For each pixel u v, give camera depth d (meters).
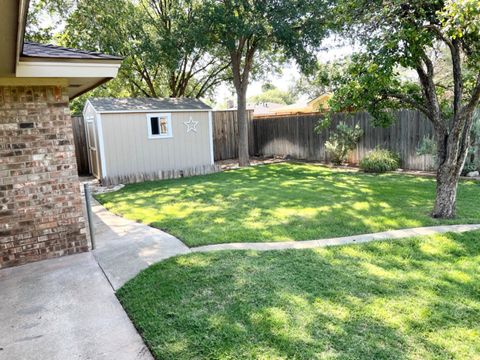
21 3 1.71
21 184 4.12
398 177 8.63
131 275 3.66
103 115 9.94
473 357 2.23
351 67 5.09
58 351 2.49
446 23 3.93
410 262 3.67
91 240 4.55
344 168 10.66
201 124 11.62
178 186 8.75
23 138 4.07
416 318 2.65
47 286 3.55
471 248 3.96
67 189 4.37
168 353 2.36
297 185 8.12
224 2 10.74
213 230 4.96
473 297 2.94
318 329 2.54
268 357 2.26
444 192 5.07
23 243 4.18
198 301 3.01
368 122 10.61
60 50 4.25
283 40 10.75
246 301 2.96
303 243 4.35
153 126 10.79
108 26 12.30
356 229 4.76
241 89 12.31
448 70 6.71
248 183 8.69
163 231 5.08
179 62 13.35
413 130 9.44
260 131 15.16
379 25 4.99
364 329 2.53
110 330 2.72
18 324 2.86
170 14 12.01
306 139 12.87
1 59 2.76
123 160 10.37
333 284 3.21
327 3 10.12
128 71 14.94
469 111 4.70
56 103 4.21
